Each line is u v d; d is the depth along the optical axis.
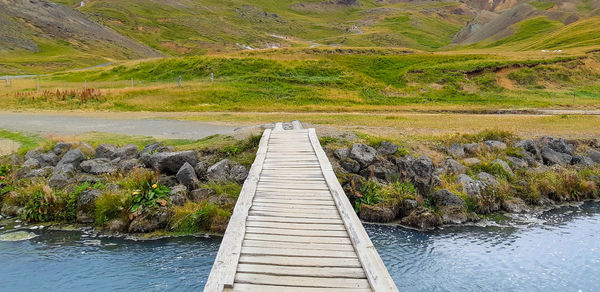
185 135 20.91
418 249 11.71
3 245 11.51
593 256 11.39
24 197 13.91
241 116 28.70
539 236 12.78
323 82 44.47
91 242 11.79
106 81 48.00
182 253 11.08
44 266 10.29
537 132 23.27
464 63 53.06
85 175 15.13
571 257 11.34
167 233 12.37
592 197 16.86
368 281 7.31
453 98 42.75
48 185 14.23
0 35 103.88
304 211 10.35
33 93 36.34
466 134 20.75
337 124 24.72
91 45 118.75
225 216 12.66
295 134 18.83
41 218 13.23
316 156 15.16
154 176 14.49
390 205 14.12
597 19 89.81
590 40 73.50
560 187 16.61
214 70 46.91
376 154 17.05
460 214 13.91
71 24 132.25
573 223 13.94
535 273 10.46
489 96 43.22
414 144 19.22
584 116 29.94
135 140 19.77
